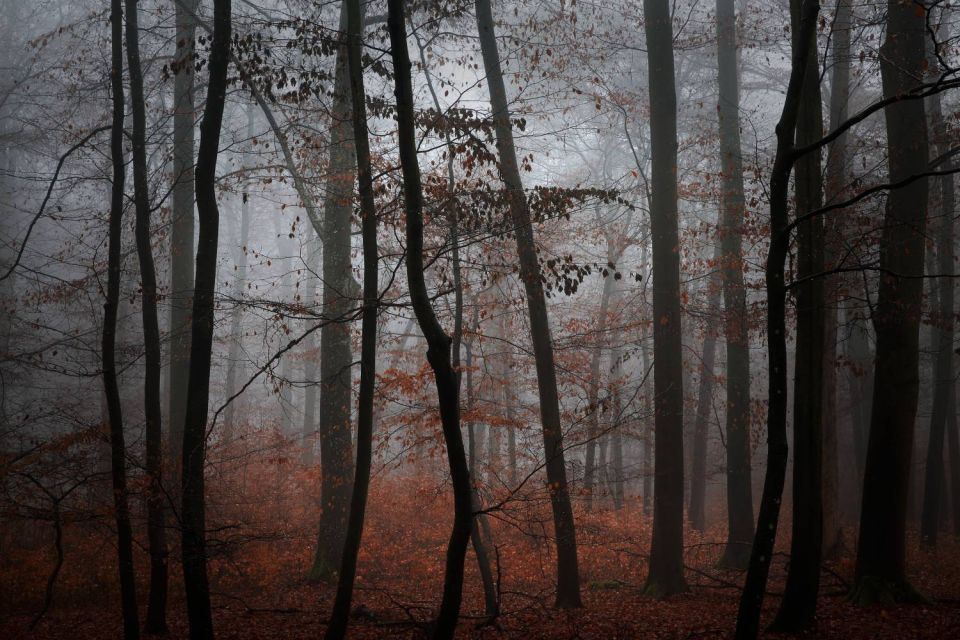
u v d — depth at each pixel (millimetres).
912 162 11852
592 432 17453
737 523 16891
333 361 15625
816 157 10297
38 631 11555
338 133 14938
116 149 10703
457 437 8523
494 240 13156
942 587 13758
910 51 12039
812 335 10000
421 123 10508
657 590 13719
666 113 15008
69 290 14359
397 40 8617
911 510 24594
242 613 12945
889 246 11789
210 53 9672
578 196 11312
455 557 8453
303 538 17828
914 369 11773
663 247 14672
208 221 9406
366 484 9375
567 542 13109
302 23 10625
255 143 13258
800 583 9922
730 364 17562
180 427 16719
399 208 10516
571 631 11055
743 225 14992
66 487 14133
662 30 15234
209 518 16609
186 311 17141
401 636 11492
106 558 14812
